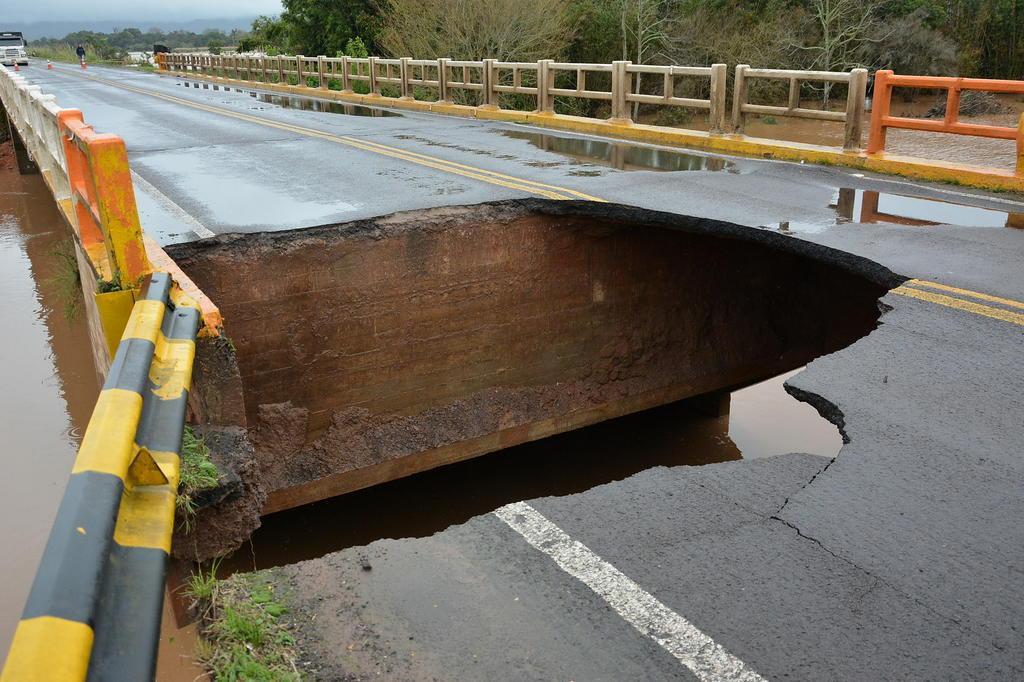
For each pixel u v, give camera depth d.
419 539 3.62
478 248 9.36
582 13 39.22
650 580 3.31
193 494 3.69
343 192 10.15
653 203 9.43
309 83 34.12
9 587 7.07
